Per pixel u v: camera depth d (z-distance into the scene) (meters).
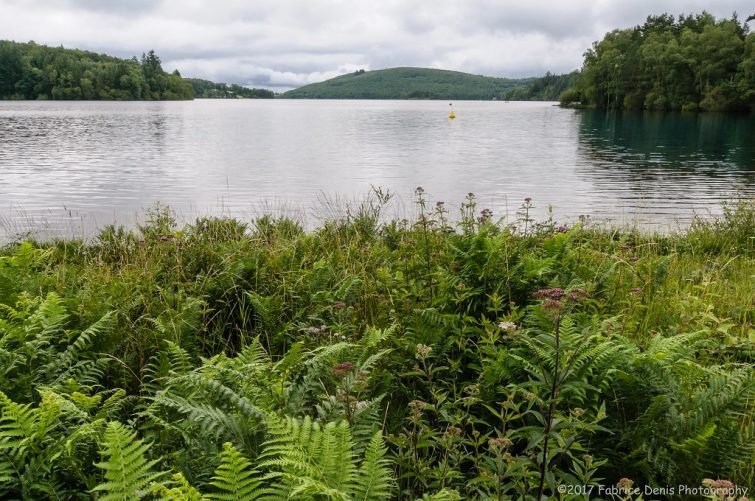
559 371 3.06
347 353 3.79
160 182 25.84
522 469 2.61
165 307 5.10
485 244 5.12
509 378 3.45
